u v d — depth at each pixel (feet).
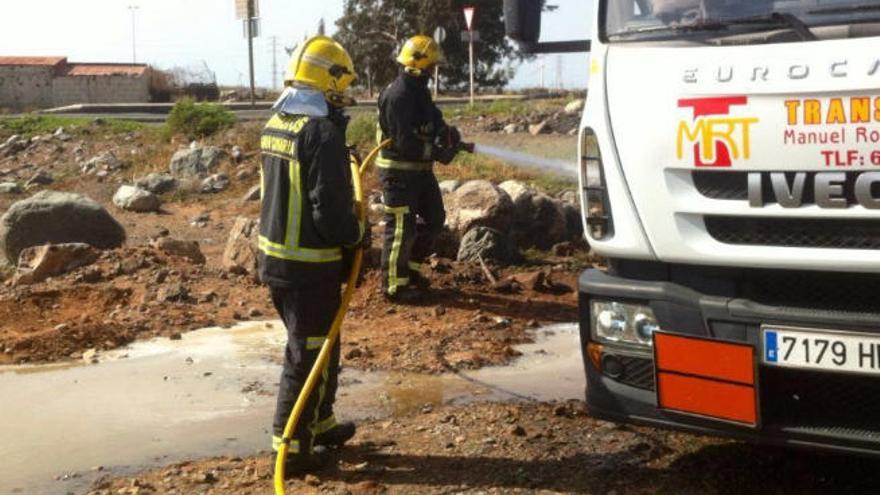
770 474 15.92
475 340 24.29
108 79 155.53
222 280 30.27
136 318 26.18
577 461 16.51
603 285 15.07
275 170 15.97
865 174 12.84
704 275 14.24
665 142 14.21
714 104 13.79
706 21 14.44
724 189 13.89
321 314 16.08
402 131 26.18
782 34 13.67
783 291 13.85
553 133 62.95
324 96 16.06
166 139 64.28
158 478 16.38
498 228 32.58
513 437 17.58
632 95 14.61
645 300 14.65
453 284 29.27
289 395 16.16
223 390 20.93
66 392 20.90
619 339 15.06
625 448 17.03
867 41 13.01
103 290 28.43
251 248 30.66
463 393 20.53
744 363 13.62
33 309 27.17
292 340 16.16
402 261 27.25
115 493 15.76
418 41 26.21
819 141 13.06
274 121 16.26
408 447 17.37
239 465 16.85
